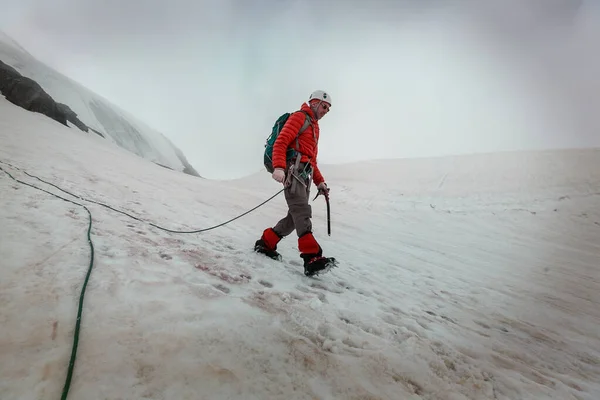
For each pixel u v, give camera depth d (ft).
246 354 4.67
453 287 13.20
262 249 11.00
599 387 6.48
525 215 42.42
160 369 3.96
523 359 7.22
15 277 5.21
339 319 6.93
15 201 9.37
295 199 9.83
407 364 5.58
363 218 37.22
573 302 14.01
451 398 4.92
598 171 55.06
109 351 4.05
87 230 8.52
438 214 43.39
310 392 4.25
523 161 65.92
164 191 24.76
